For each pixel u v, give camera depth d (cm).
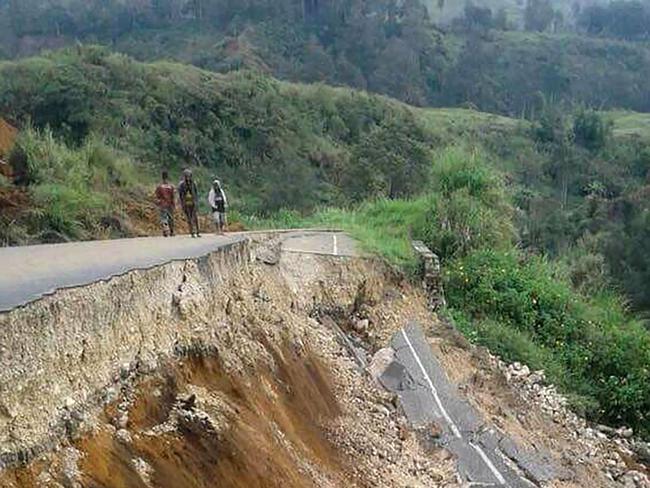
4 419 531
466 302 1873
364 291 1572
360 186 3731
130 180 2105
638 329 1941
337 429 1050
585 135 6431
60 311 627
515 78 8688
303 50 7762
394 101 6234
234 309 1011
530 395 1522
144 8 8538
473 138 6097
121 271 773
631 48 9738
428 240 2059
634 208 4034
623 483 1334
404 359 1395
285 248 1548
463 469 1121
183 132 4191
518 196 4653
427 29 8912
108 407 654
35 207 1587
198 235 1515
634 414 1695
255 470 762
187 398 747
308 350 1180
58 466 557
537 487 1159
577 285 2397
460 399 1308
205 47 7606
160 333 791
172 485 645
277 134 4644
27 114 3703
